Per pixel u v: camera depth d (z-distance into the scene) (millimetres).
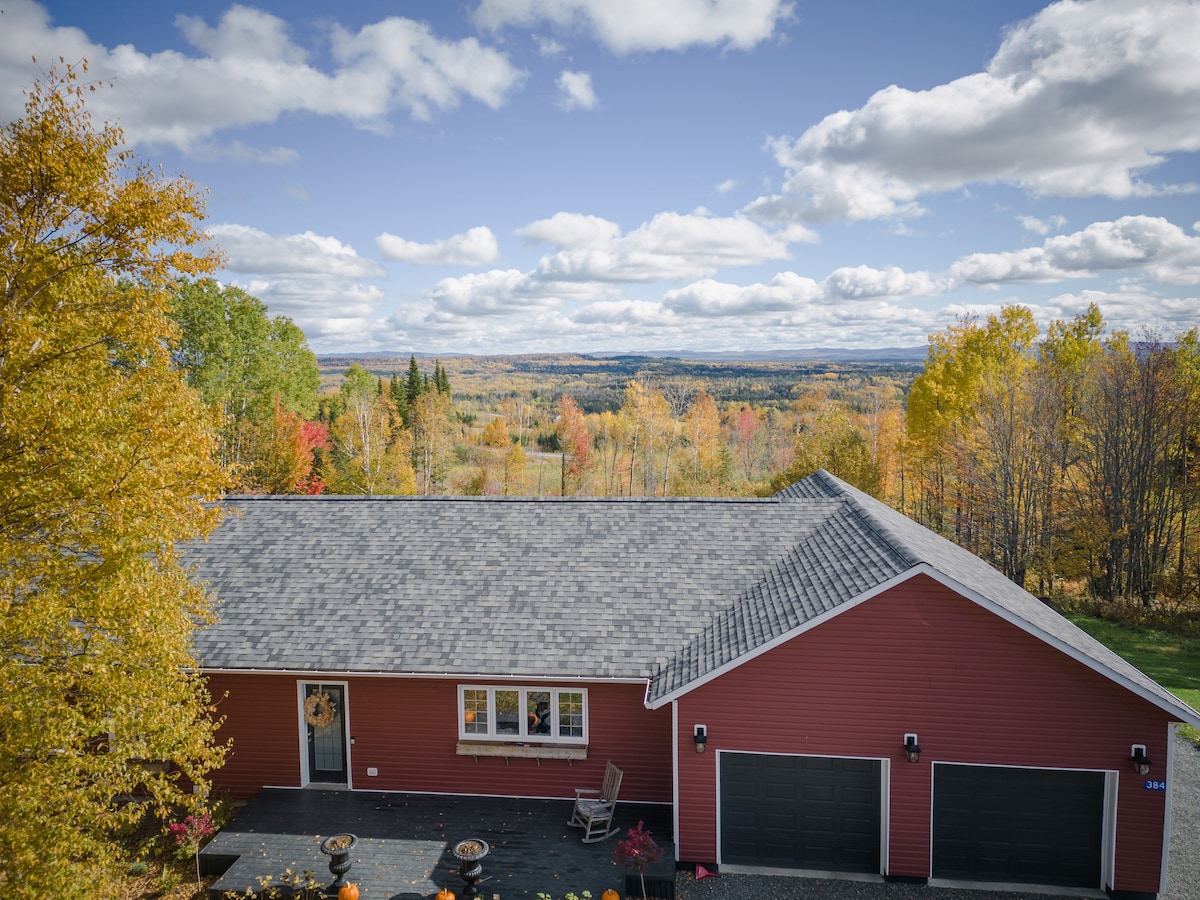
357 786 14805
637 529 17234
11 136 9445
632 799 14336
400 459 51719
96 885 9562
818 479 21859
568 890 11617
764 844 12977
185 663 11000
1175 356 34312
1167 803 11734
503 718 14789
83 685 9430
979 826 12445
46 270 9594
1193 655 24844
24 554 9258
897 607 12172
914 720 12297
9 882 8492
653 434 67625
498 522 17719
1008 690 12039
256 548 17047
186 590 11094
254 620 14945
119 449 9305
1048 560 33312
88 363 9773
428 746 14625
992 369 39594
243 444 47156
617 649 14031
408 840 12969
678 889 12352
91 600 9383
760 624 13172
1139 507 31922
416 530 17516
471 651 14078
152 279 10469
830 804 12812
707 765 12820
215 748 11023
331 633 14586
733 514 17625
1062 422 35750
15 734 8836
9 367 9234
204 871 12516
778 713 12570
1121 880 11984
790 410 107312
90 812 9273
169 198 10133
